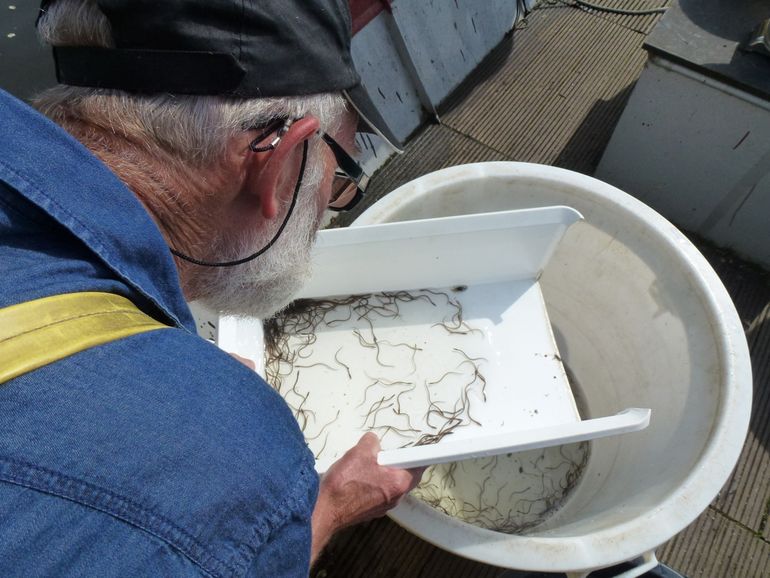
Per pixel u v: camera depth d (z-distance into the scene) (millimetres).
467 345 1008
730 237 1413
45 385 237
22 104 285
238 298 548
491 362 990
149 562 240
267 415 313
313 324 1036
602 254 1016
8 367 231
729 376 777
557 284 1140
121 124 353
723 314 824
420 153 1575
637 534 665
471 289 1066
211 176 392
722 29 1206
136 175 363
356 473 648
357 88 474
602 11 1910
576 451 1086
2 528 215
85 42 344
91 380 250
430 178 970
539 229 930
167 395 269
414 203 961
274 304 601
